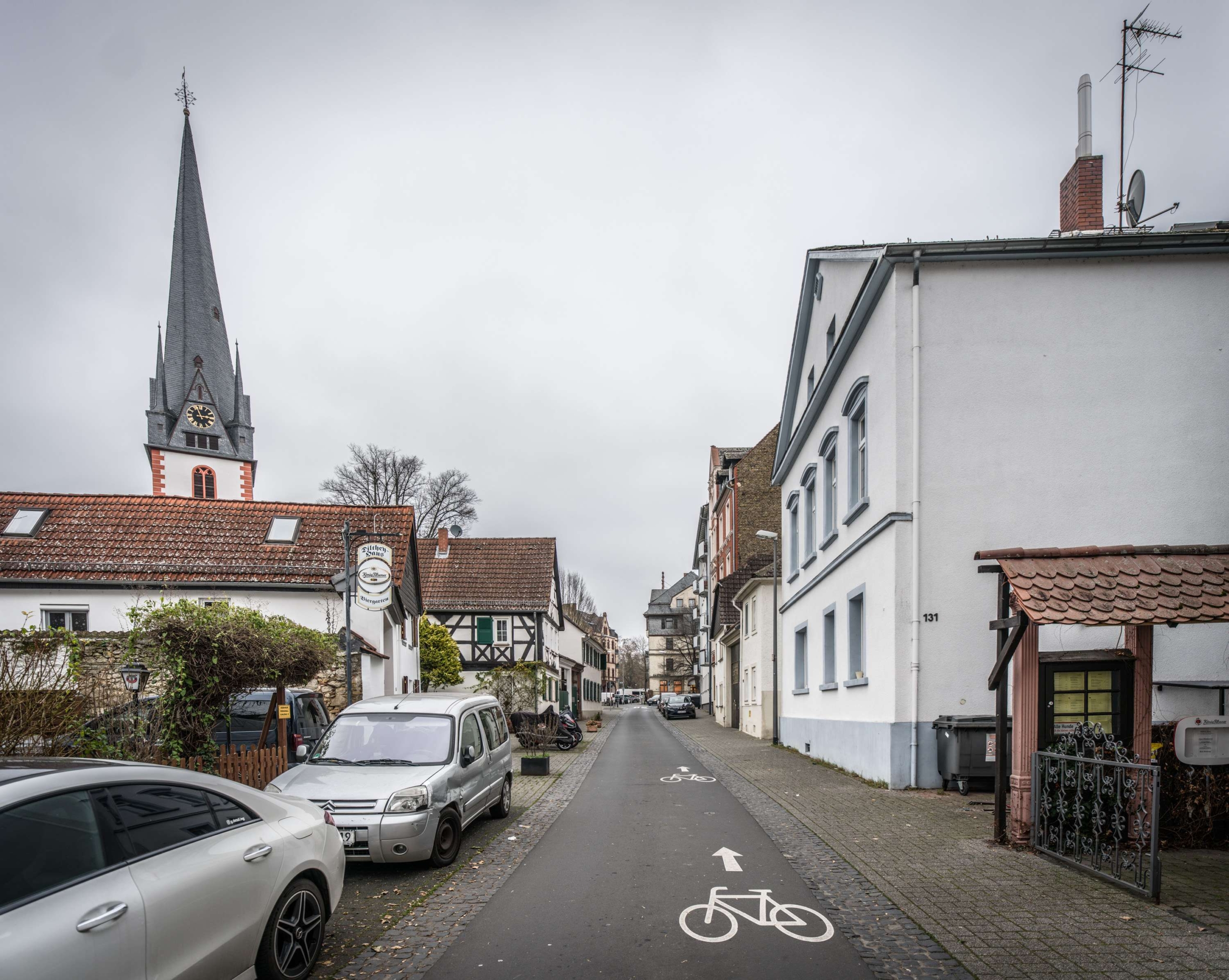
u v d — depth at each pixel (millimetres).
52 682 7527
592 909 5730
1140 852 5723
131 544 20828
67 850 3197
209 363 62938
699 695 61344
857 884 6156
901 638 10898
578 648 52375
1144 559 6922
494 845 8094
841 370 14508
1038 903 5551
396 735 8148
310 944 4504
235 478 63500
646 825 9070
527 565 38812
